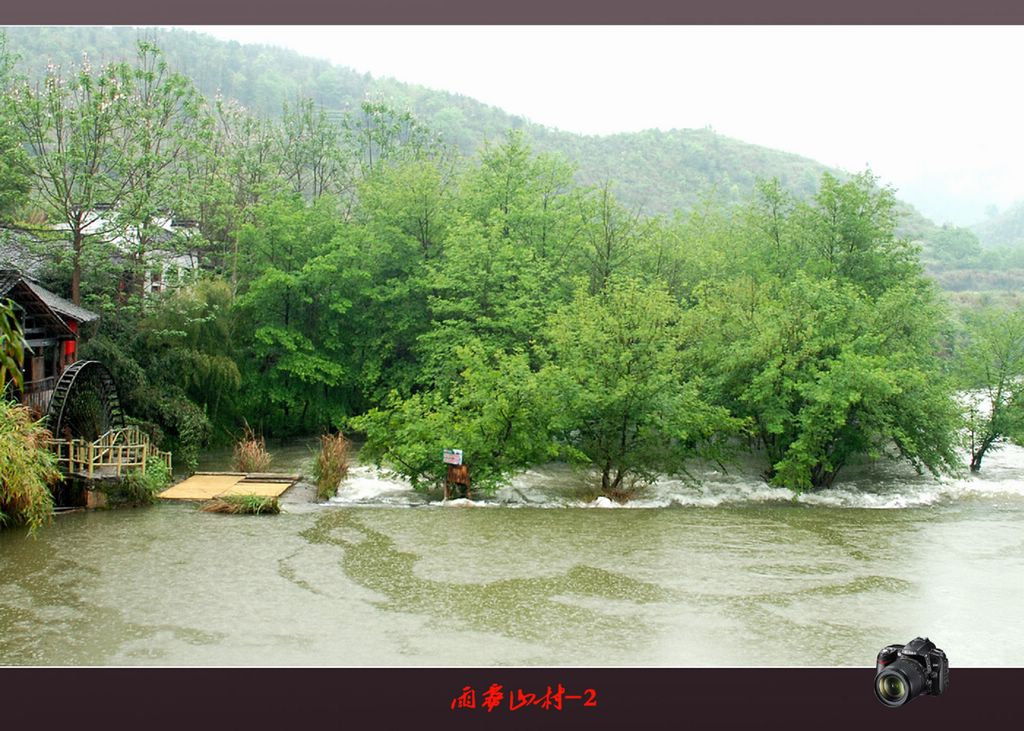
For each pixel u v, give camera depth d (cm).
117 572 1603
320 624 1364
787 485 2500
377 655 1248
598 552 1802
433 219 3722
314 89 12381
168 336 2908
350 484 2531
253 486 2422
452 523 2048
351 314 3581
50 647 1259
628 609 1452
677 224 4053
